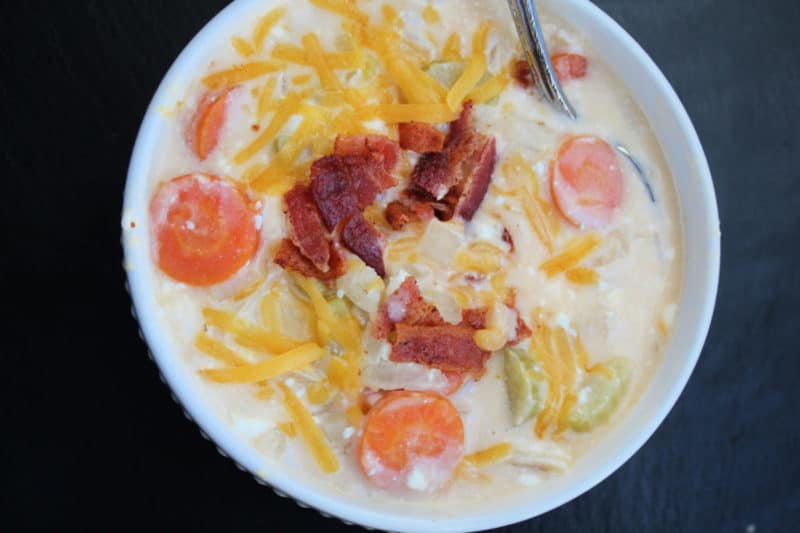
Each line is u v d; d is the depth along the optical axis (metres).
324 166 0.32
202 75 0.32
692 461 0.40
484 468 0.33
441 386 0.32
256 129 0.32
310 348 0.32
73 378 0.36
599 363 0.34
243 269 0.32
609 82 0.34
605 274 0.34
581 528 0.39
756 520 0.40
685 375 0.33
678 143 0.34
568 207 0.34
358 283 0.32
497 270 0.33
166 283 0.32
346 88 0.33
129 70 0.37
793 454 0.40
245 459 0.31
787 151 0.41
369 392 0.32
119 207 0.36
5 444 0.36
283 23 0.33
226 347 0.32
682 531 0.39
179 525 0.36
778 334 0.40
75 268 0.36
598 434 0.33
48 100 0.36
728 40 0.41
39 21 0.37
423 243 0.33
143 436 0.36
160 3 0.37
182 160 0.32
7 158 0.36
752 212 0.41
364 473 0.32
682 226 0.35
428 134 0.33
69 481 0.36
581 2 0.34
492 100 0.34
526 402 0.33
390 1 0.33
